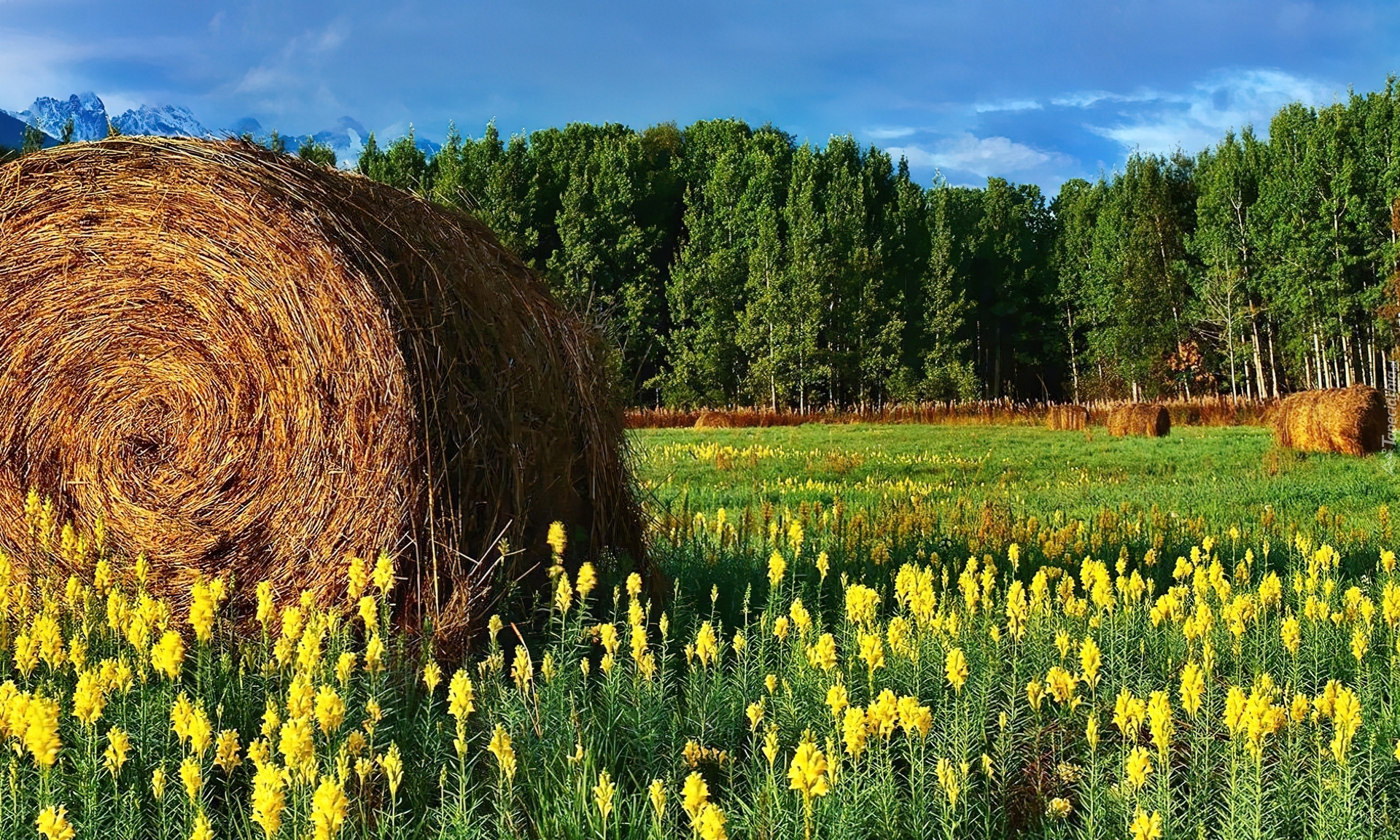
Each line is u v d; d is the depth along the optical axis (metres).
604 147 63.69
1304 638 5.48
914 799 3.68
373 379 5.20
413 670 5.09
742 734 4.50
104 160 5.55
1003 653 5.11
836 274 56.78
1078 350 66.38
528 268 6.76
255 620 5.39
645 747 4.20
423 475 5.26
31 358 5.66
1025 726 4.54
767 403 54.06
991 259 68.19
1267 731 3.51
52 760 3.18
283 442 5.33
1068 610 5.54
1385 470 17.94
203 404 5.45
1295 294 46.19
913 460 21.88
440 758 4.04
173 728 3.93
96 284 5.55
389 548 5.23
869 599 4.94
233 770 3.61
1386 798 3.86
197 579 5.38
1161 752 3.68
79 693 3.43
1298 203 46.69
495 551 5.53
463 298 5.62
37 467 5.70
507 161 56.69
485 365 5.62
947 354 58.94
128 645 4.79
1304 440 22.56
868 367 56.62
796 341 53.75
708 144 70.88
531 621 5.57
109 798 3.52
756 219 58.59
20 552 5.72
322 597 5.30
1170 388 56.97
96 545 5.60
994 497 14.43
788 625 5.53
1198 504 13.15
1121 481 17.33
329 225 5.27
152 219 5.46
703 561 7.45
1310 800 3.81
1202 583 6.01
